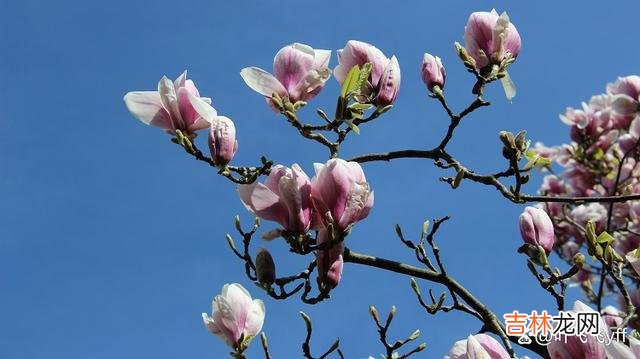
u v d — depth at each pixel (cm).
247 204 162
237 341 168
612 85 343
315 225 163
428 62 185
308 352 169
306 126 174
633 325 222
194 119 172
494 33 183
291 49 175
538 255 181
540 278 181
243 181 169
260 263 166
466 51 185
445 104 183
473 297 178
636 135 297
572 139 341
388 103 178
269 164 170
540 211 183
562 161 349
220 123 170
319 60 176
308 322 168
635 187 329
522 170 182
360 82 174
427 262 180
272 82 174
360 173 162
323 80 175
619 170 262
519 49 185
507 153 182
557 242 326
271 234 162
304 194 161
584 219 319
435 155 183
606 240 184
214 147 169
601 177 335
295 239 161
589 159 338
